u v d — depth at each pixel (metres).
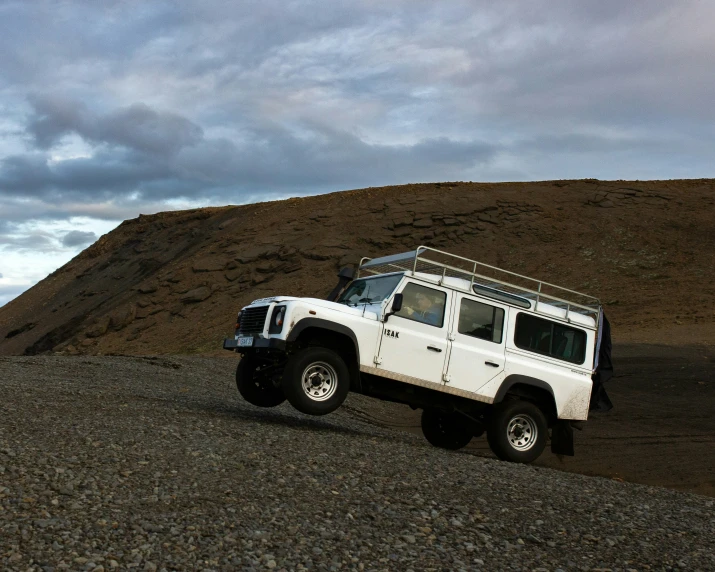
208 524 5.12
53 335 66.31
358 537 5.27
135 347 53.84
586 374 11.22
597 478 9.41
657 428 15.88
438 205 64.44
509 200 64.12
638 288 45.81
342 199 72.19
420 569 4.82
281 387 9.73
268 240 65.38
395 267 10.82
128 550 4.52
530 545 5.61
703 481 11.30
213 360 24.12
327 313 9.59
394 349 9.88
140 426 8.20
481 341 10.47
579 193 65.69
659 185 66.06
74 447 6.74
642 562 5.43
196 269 63.19
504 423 10.40
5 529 4.56
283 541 4.99
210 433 8.26
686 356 23.89
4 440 6.76
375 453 8.47
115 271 78.56
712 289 43.00
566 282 49.56
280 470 6.84
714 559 5.62
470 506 6.47
